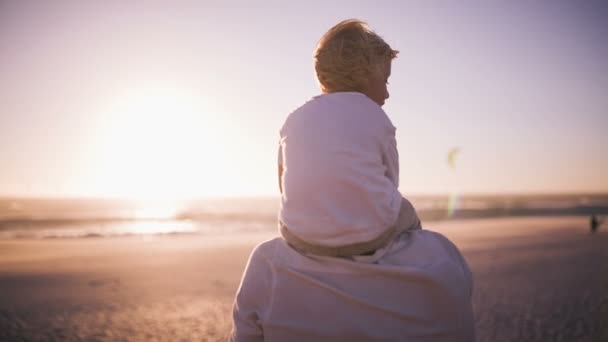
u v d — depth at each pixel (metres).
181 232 31.80
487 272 12.99
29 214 59.72
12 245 22.98
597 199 130.00
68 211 72.25
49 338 7.64
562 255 16.81
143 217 53.41
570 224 36.06
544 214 53.19
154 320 8.55
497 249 18.97
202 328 8.00
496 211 59.53
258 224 39.97
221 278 12.77
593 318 8.05
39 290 11.55
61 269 14.85
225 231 32.75
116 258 17.42
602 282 11.32
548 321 7.90
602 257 16.14
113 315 8.96
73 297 10.66
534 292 10.20
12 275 13.76
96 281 12.66
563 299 9.49
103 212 70.12
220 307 9.44
